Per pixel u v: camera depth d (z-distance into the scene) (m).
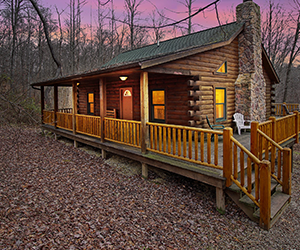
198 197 5.66
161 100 9.56
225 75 9.72
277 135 7.29
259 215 4.65
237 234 4.43
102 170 7.52
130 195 5.80
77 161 8.41
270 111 13.21
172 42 12.39
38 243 3.79
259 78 10.59
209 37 10.38
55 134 12.12
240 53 10.41
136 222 4.65
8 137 11.61
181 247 4.02
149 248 3.92
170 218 4.86
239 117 10.00
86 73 7.99
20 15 21.67
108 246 3.87
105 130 8.48
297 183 8.10
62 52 30.28
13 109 5.69
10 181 6.27
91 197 5.61
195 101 8.11
